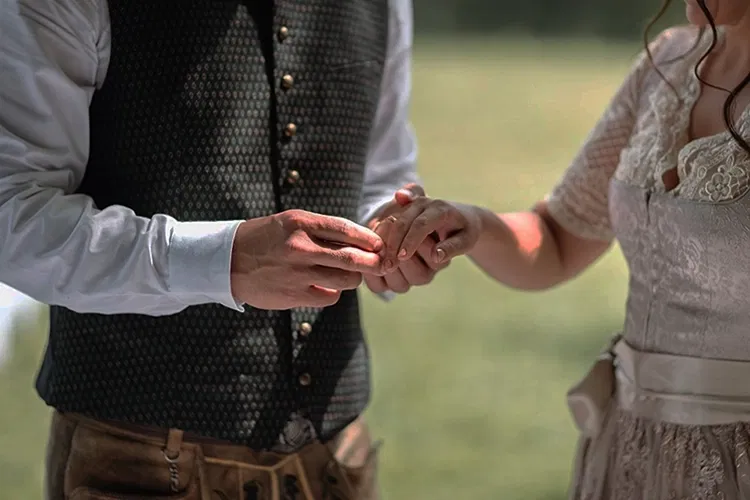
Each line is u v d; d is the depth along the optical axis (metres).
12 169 1.59
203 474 1.75
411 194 1.87
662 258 1.67
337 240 1.55
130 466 1.75
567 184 2.01
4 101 1.58
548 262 2.03
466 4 10.03
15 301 4.21
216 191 1.72
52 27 1.59
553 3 9.74
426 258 1.79
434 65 8.93
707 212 1.57
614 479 1.79
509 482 3.94
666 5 1.82
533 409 4.52
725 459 1.62
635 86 1.90
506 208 5.87
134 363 1.73
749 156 1.55
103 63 1.69
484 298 5.69
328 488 1.87
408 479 3.96
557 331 5.27
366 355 1.99
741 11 1.63
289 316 1.78
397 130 2.11
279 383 1.77
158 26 1.69
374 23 1.95
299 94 1.79
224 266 1.55
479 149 6.90
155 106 1.70
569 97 7.91
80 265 1.58
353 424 1.98
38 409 3.95
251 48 1.75
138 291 1.59
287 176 1.78
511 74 8.59
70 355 1.76
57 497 1.81
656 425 1.71
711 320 1.62
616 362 1.83
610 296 5.68
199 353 1.72
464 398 4.50
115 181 1.73
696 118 1.70
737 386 1.61
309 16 1.81
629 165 1.74
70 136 1.66
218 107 1.72
